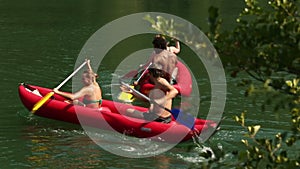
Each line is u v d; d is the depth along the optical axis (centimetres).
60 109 1535
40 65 2388
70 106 1530
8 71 2248
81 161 1284
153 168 1248
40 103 1545
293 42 460
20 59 2491
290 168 502
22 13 3969
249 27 475
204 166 541
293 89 478
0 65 2353
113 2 4681
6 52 2639
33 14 3934
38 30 3297
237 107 1775
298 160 504
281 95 477
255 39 471
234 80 2112
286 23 463
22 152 1333
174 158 1308
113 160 1295
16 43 2881
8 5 4344
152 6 4456
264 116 1659
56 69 2333
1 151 1337
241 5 4466
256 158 522
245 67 482
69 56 2611
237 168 529
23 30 3281
